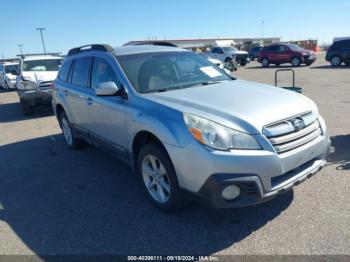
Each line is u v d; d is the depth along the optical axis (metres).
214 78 4.62
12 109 12.59
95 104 4.72
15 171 5.53
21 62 12.48
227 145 3.00
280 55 25.52
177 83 4.31
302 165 3.38
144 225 3.55
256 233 3.26
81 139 6.05
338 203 3.65
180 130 3.20
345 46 21.23
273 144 3.09
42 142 7.29
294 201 3.76
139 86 4.09
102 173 5.12
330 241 3.04
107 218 3.75
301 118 3.37
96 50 5.06
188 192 3.26
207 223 3.50
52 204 4.21
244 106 3.35
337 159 4.84
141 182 4.01
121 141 4.27
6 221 3.87
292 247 3.01
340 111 7.88
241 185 2.98
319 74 17.20
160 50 4.88
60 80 6.30
